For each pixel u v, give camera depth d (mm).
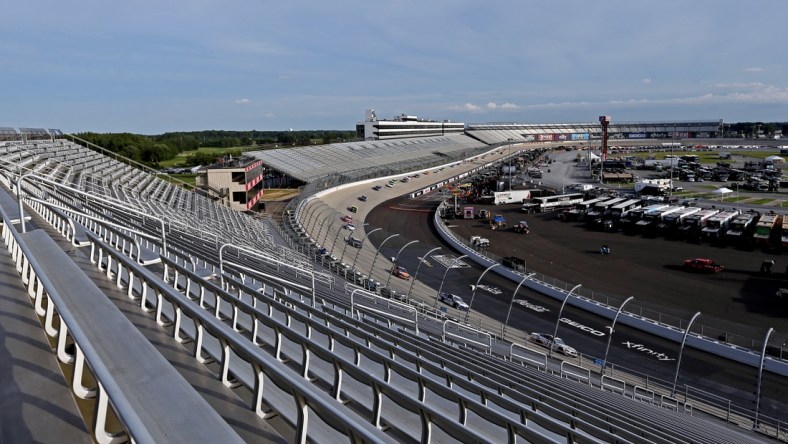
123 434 4027
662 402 22391
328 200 85312
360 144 140375
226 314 10891
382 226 69875
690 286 41062
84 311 5773
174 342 6895
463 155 165000
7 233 10750
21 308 6945
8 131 54469
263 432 4824
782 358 27078
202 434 3629
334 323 11109
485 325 34344
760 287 40188
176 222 25031
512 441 5387
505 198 89812
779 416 22250
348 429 3447
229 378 6203
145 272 7590
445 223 70875
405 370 6742
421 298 39875
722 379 26219
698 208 67438
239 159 80312
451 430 4520
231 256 18578
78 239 13133
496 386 10539
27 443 3904
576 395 15492
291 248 44281
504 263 47750
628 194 90000
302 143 151500
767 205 75250
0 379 4914
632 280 43156
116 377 4328
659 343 31188
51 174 34156
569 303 38688
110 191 36625
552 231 65250
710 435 15711
